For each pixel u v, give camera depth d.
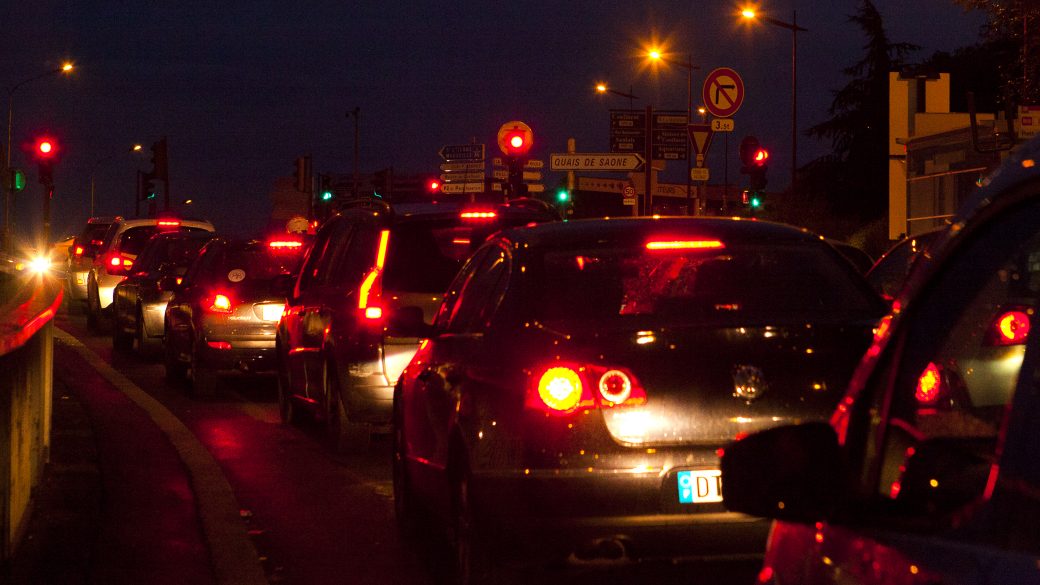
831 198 110.06
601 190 87.38
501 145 28.44
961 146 57.06
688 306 8.27
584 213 92.31
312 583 9.86
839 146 111.50
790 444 3.66
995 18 37.22
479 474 8.11
